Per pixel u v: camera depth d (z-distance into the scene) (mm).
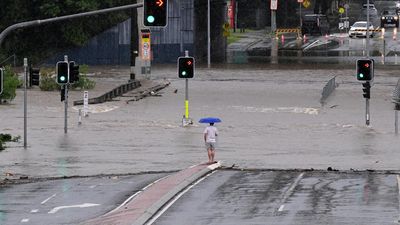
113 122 135875
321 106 157500
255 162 98938
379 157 103812
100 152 107250
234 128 131875
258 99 165250
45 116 140625
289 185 80875
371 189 78062
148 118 141125
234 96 168875
